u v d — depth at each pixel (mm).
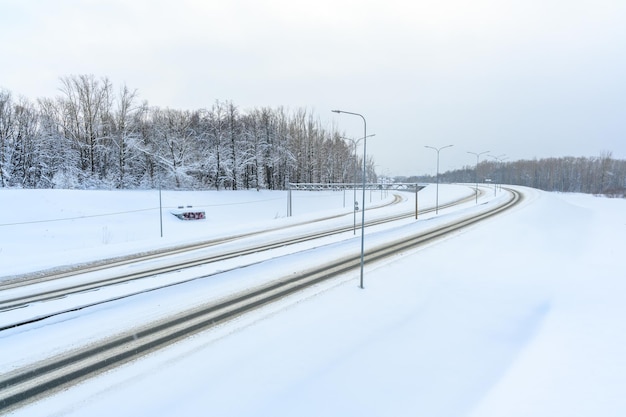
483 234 27625
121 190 50219
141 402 7711
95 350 9961
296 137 85688
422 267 19203
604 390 8344
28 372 8828
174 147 61312
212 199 55188
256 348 10156
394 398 8203
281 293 14781
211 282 16234
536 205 43500
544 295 15664
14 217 33406
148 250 25891
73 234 32875
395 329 11859
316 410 7676
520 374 9195
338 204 68438
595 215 46438
